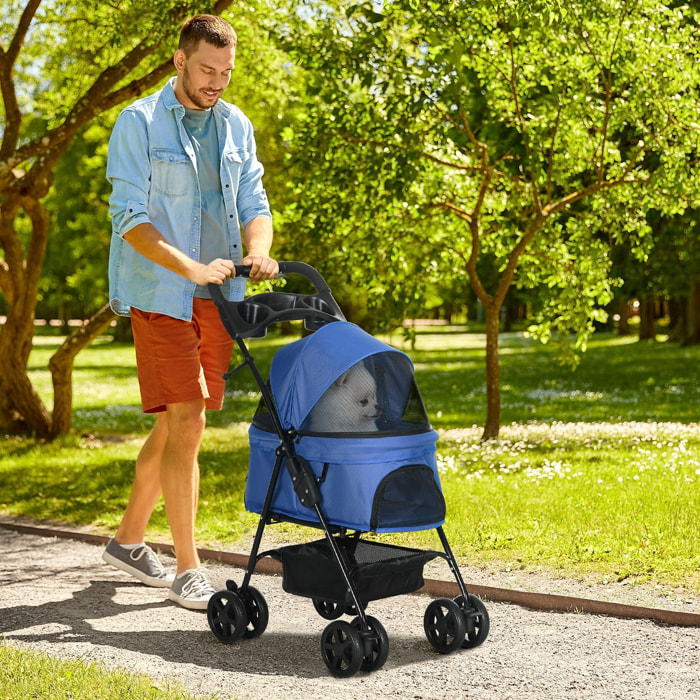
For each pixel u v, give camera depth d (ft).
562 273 36.50
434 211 38.04
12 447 38.27
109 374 90.38
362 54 30.73
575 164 34.94
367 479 12.06
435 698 11.21
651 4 30.86
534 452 32.89
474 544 18.70
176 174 14.98
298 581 13.05
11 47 35.91
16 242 40.32
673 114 31.76
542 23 26.81
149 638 13.74
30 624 14.48
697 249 67.31
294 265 14.78
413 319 39.17
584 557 17.28
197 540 20.30
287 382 13.06
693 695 11.28
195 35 14.25
